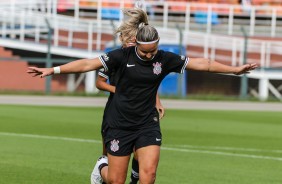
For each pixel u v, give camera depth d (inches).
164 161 1465.3
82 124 2234.3
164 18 4510.3
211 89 4052.7
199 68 915.4
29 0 4510.3
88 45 4197.8
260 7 4594.0
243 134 2069.4
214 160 1499.8
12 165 1349.7
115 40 3848.4
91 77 3951.8
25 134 1907.0
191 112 2891.2
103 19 4611.2
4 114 2554.1
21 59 3951.8
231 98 3823.8
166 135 1982.0
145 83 903.7
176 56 911.7
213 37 4256.9
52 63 4003.4
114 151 918.4
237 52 4269.2
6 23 4148.6
